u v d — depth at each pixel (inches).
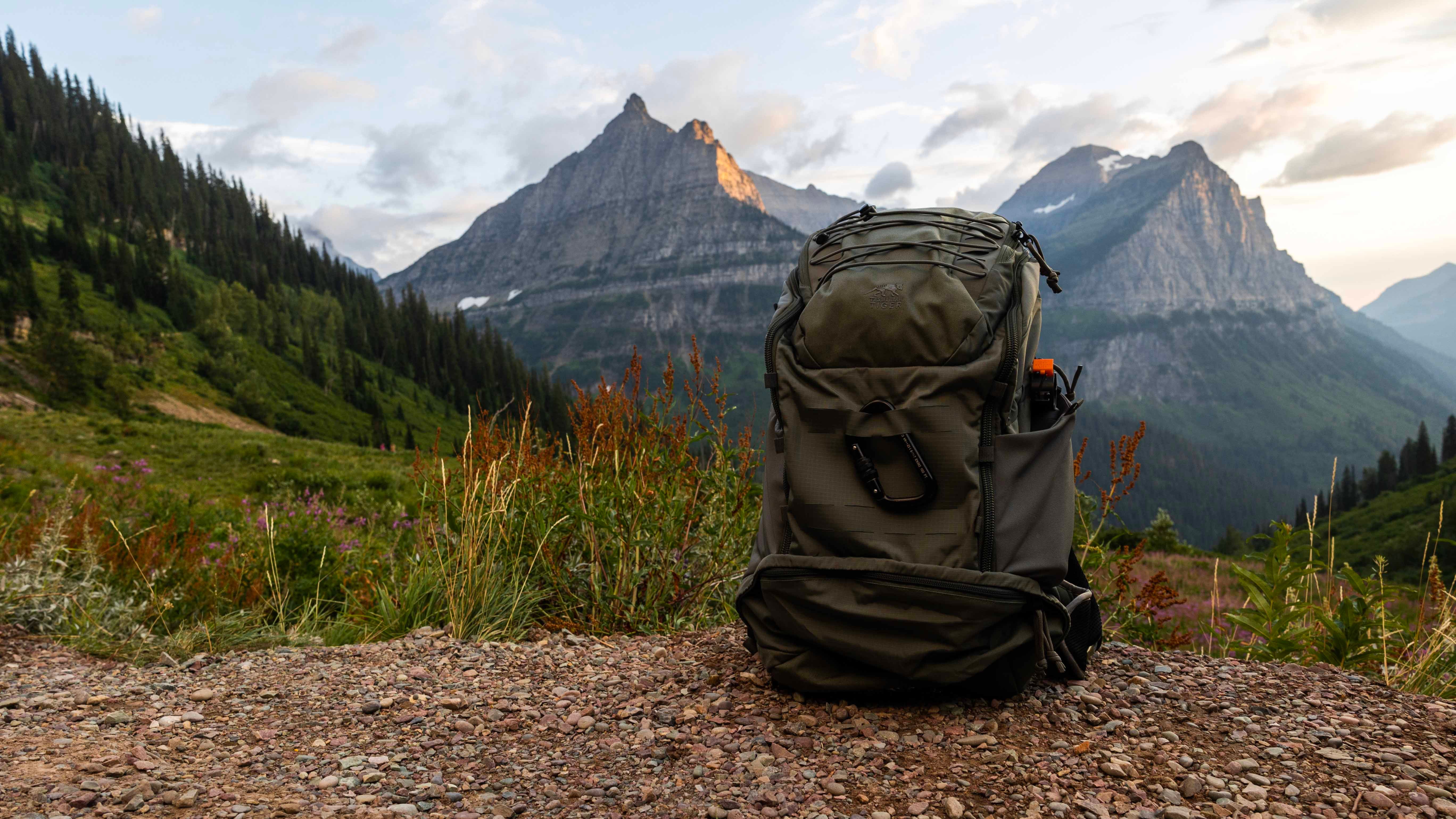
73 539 217.8
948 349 100.0
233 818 85.2
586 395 194.2
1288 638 144.9
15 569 194.7
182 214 7455.7
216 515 358.6
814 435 103.6
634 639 160.9
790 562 103.3
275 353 5378.9
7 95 7751.0
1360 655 139.1
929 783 90.0
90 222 6565.0
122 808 86.6
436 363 6628.9
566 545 190.1
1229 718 105.0
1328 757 92.2
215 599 207.3
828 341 104.4
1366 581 141.0
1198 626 164.9
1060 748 97.1
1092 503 169.8
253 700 126.6
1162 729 101.9
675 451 181.0
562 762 101.8
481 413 198.8
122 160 7593.5
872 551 99.5
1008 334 102.3
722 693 121.6
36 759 100.0
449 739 110.2
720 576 183.6
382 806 89.1
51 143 7662.4
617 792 92.6
